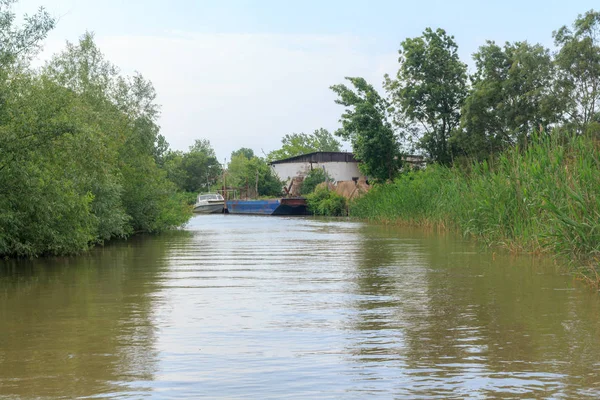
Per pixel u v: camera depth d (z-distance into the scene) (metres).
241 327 8.64
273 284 12.81
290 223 44.12
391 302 10.56
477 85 41.59
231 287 12.42
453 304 10.32
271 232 33.03
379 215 39.91
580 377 6.25
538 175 16.41
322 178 65.94
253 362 6.86
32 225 18.06
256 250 21.50
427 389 5.91
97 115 24.70
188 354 7.21
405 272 14.59
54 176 18.02
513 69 37.97
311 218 53.72
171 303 10.58
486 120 39.59
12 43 16.22
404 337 7.99
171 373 6.46
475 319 9.09
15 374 6.43
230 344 7.68
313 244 24.08
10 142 15.96
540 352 7.20
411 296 11.16
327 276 14.04
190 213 38.62
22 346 7.61
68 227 18.89
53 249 19.14
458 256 17.97
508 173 19.62
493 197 19.94
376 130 48.00
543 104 35.84
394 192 37.09
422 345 7.57
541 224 16.75
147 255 19.78
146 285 12.77
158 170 33.84
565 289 11.72
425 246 21.73
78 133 17.41
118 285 12.78
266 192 77.06
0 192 16.88
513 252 18.36
